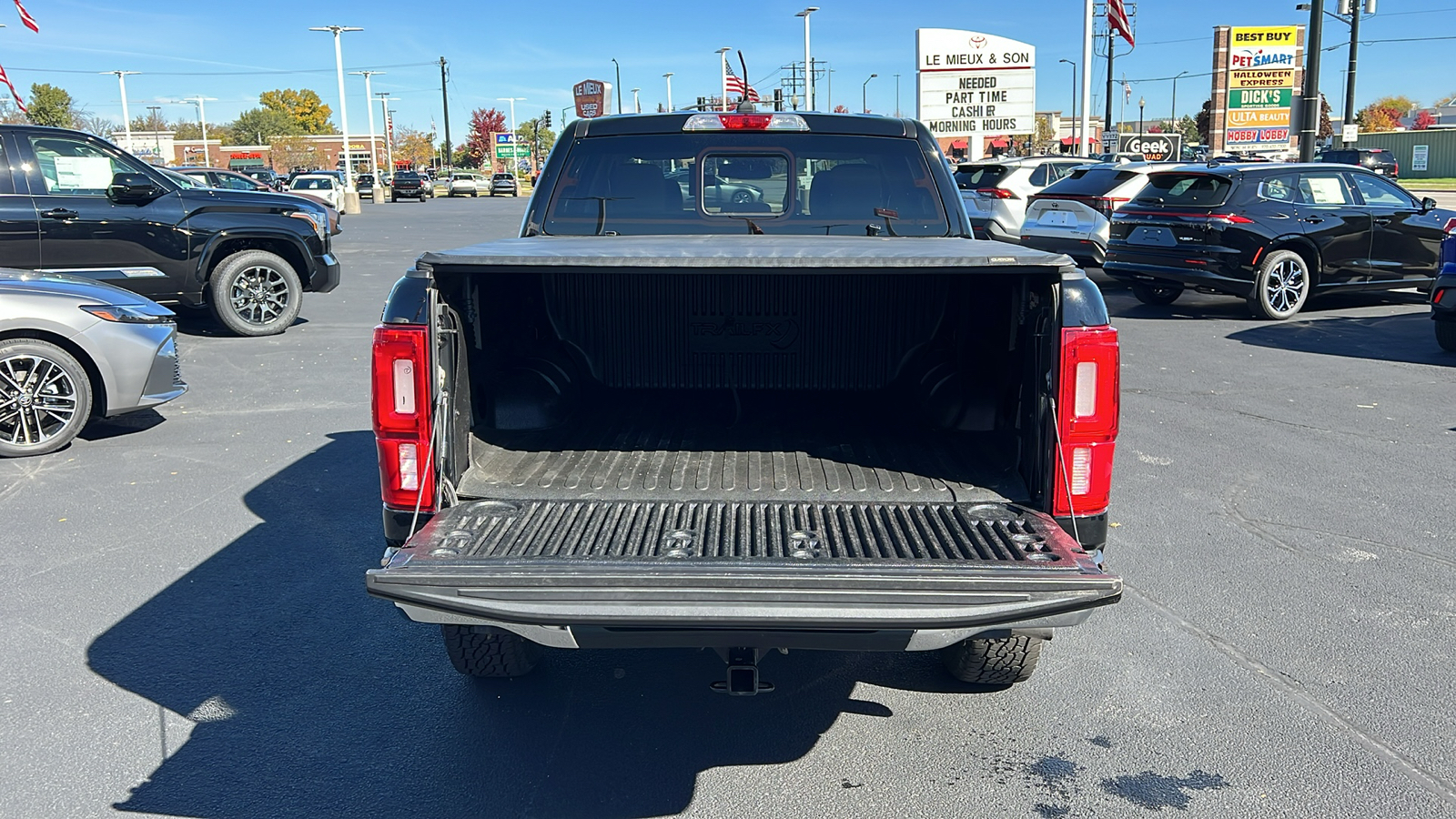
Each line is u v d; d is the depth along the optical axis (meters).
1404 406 8.45
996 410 3.91
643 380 4.56
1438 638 4.33
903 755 3.51
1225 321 12.94
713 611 2.76
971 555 2.93
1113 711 3.79
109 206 11.21
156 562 5.20
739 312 4.43
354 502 6.12
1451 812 3.17
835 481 3.53
